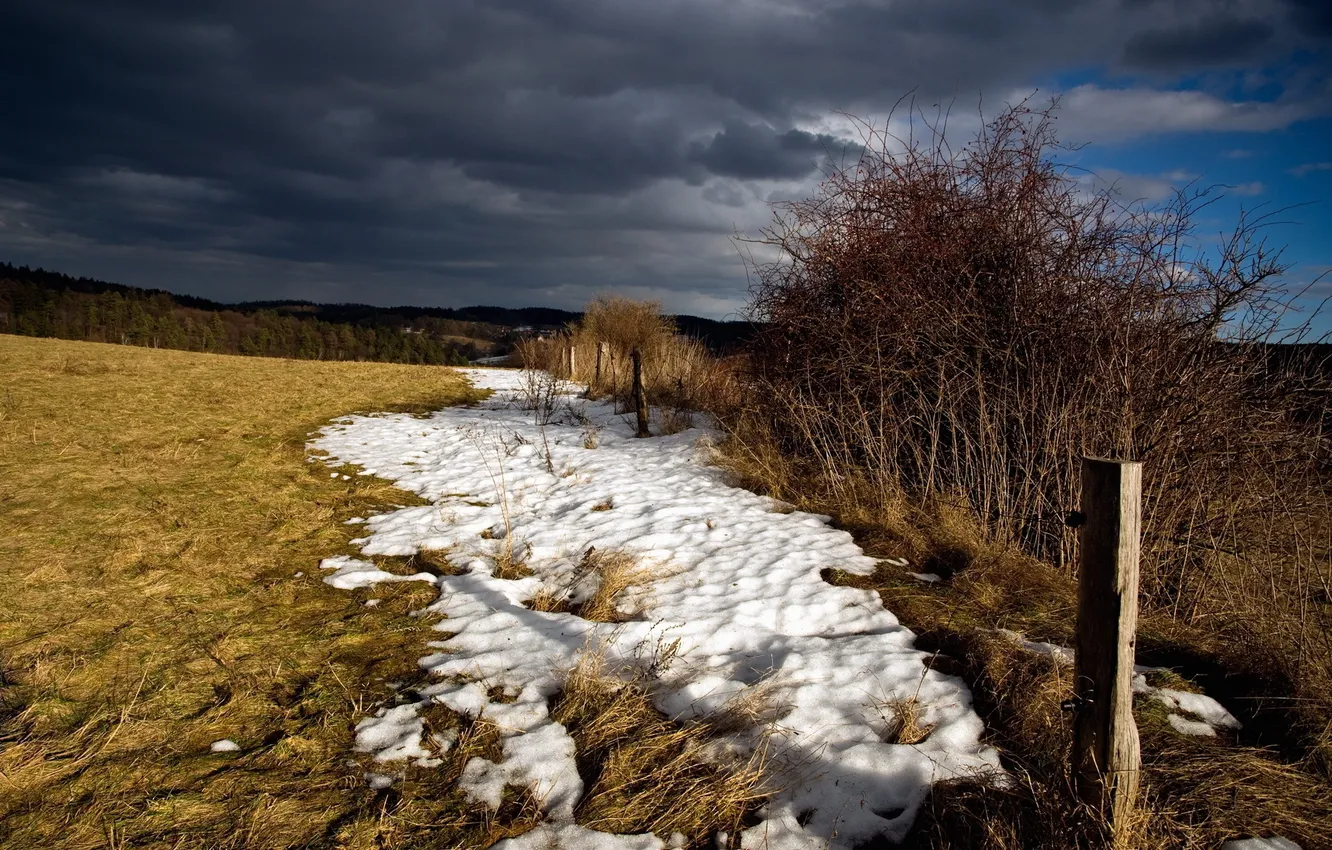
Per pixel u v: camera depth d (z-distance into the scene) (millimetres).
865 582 4742
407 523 6203
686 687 3453
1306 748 3033
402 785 2812
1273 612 4277
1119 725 2305
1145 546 4824
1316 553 4582
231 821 2582
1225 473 4758
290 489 7164
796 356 7805
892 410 6684
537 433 10531
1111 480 2244
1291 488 4711
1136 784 2342
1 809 2592
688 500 6590
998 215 6188
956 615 4219
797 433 7625
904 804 2715
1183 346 5098
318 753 2998
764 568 4941
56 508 5965
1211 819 2566
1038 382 5734
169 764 2887
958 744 3012
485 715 3262
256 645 3941
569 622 4199
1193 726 3189
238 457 8281
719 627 4098
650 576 4840
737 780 2752
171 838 2484
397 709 3314
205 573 4879
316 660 3803
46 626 3982
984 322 6176
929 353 6465
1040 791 2562
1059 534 5230
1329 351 4680
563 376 19938
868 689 3420
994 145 6332
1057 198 6086
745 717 3176
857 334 7090
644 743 3021
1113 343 5168
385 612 4445
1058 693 3207
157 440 8781
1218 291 4859
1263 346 4898
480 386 18625
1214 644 4023
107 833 2492
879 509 6074
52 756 2891
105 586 4547
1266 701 3367
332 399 13648
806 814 2676
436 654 3885
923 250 6531
